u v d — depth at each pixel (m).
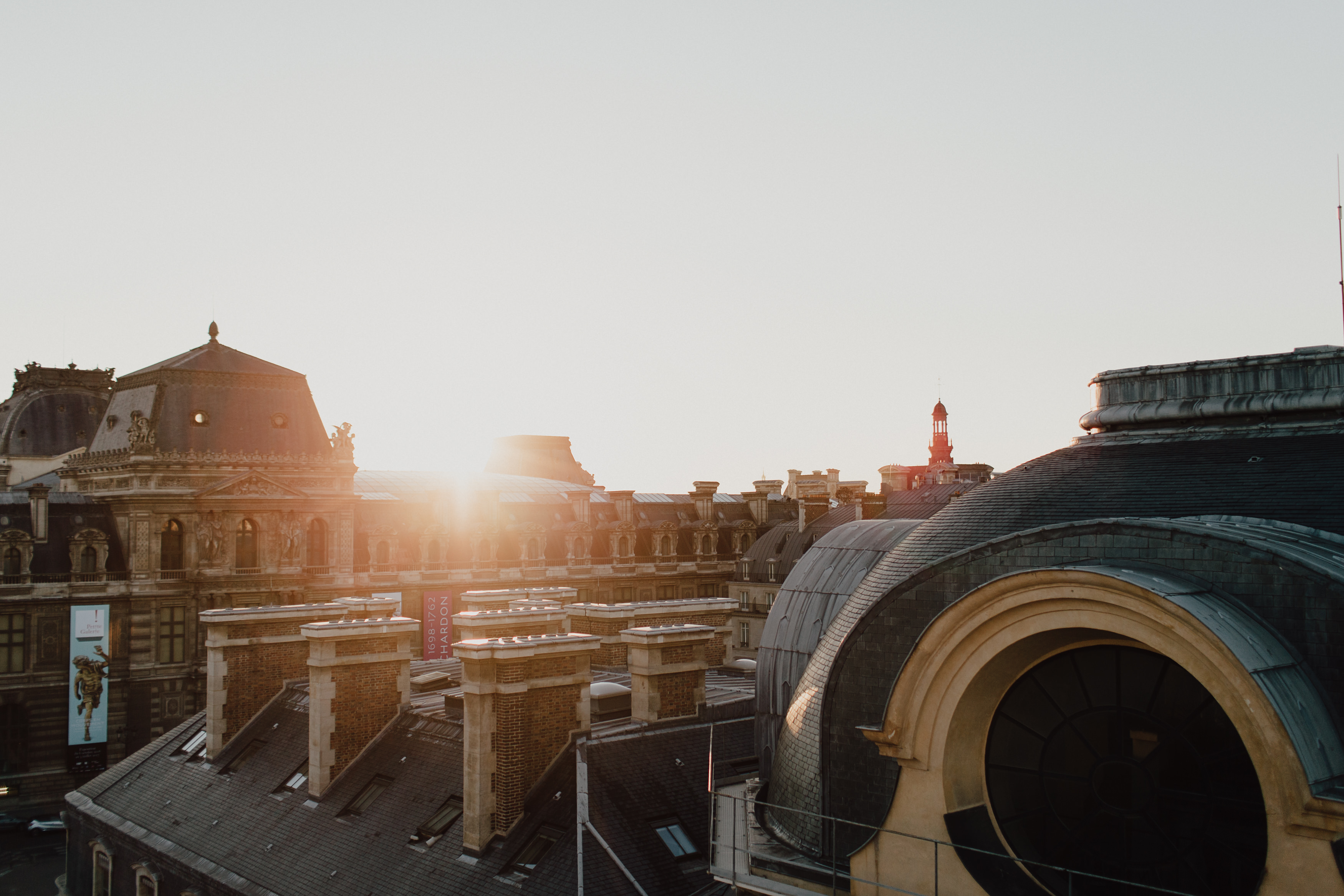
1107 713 19.88
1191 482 22.94
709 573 137.12
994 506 25.67
